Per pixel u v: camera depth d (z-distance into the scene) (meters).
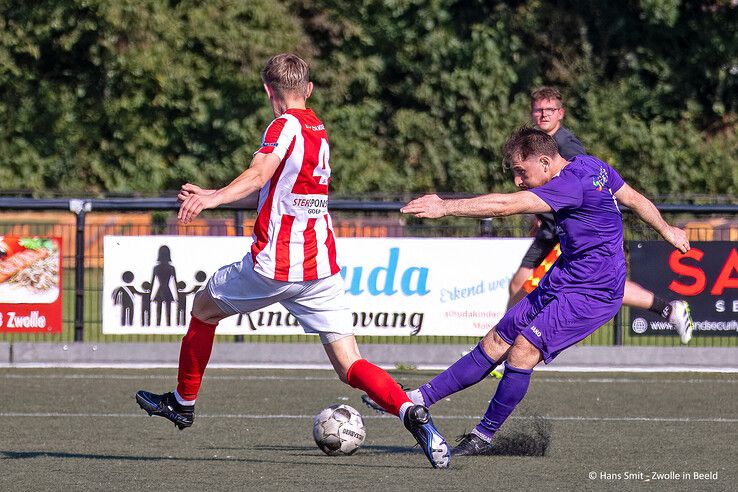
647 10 74.81
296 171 17.38
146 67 71.12
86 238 34.97
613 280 19.55
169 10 72.56
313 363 35.34
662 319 35.09
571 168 19.31
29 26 71.31
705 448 21.19
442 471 18.33
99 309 35.12
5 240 34.22
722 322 34.69
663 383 31.91
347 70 74.62
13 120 72.44
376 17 74.81
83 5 70.81
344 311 18.22
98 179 72.38
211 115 72.31
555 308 19.47
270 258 17.53
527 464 19.14
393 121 74.62
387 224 35.22
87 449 20.70
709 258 34.66
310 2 74.94
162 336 36.00
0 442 21.52
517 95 74.75
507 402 19.77
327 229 17.95
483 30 74.12
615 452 20.64
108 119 72.38
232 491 16.41
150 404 18.86
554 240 28.25
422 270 34.38
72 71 73.06
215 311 18.31
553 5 77.00
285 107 17.86
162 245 34.16
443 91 74.38
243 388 30.17
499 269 34.38
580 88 76.06
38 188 71.56
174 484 16.98
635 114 75.44
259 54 72.25
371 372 17.94
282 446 21.31
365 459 19.72
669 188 73.50
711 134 76.25
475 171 73.56
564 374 33.88
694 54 75.94
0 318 34.22
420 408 17.47
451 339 36.22
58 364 34.94
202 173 72.25
